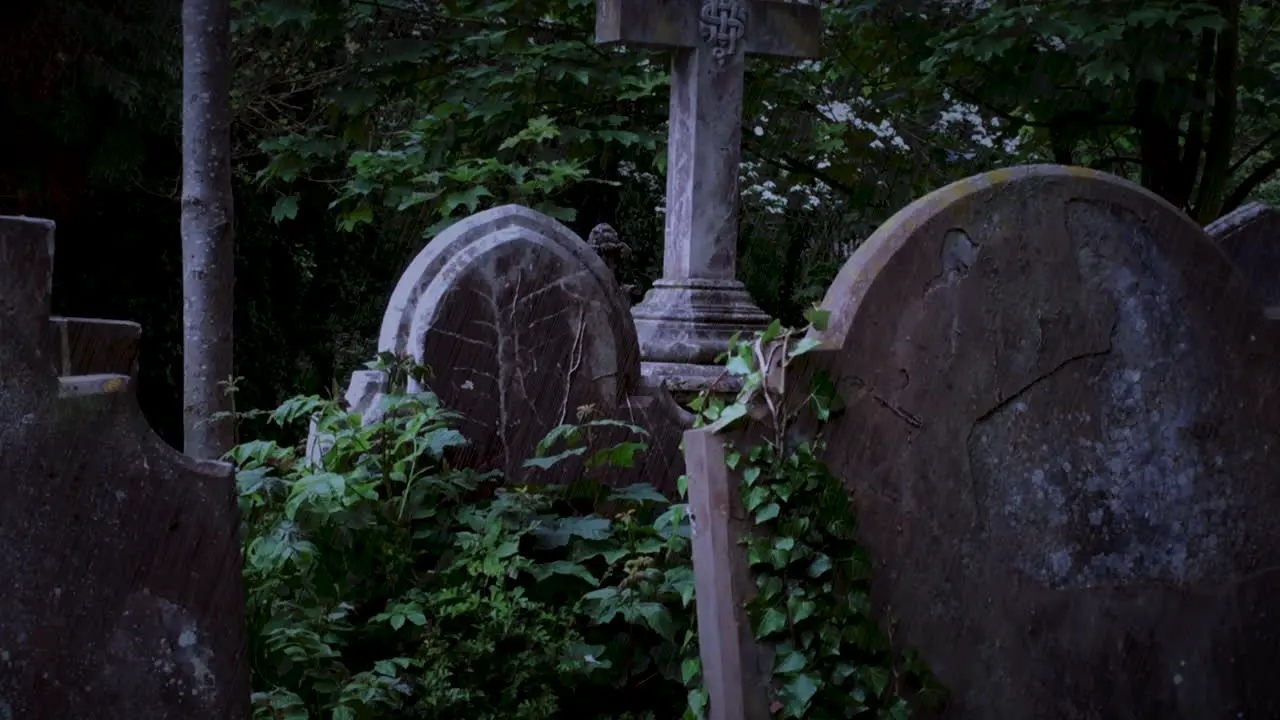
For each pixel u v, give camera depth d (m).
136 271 11.86
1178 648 4.11
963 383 3.82
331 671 4.03
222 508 2.89
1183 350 4.08
